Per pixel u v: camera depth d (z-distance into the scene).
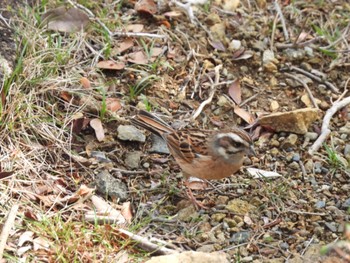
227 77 13.43
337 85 13.67
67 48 12.99
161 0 14.48
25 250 10.08
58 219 10.48
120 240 10.41
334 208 11.23
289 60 13.98
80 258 10.05
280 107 13.11
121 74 13.11
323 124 12.66
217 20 14.36
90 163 11.63
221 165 11.00
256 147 12.35
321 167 11.99
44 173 11.31
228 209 11.19
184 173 11.45
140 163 11.84
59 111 12.23
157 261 9.84
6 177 10.96
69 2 13.81
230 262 10.34
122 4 14.37
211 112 12.88
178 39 13.85
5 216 10.41
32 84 12.16
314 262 10.30
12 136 11.55
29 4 13.53
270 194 11.42
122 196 11.22
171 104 12.84
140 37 13.73
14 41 12.67
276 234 10.82
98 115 12.34
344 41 14.27
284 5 15.16
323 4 15.12
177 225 10.90
